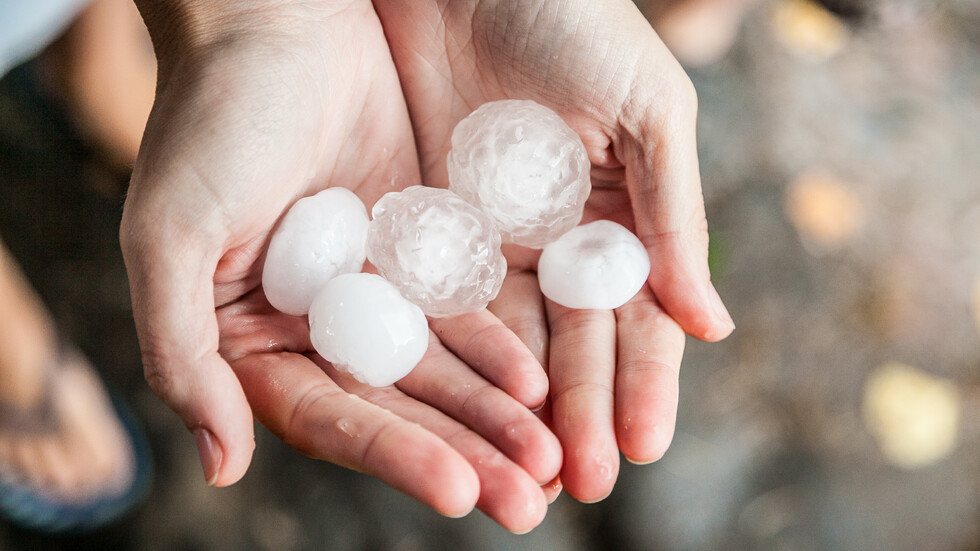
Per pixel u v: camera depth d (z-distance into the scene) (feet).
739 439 1.42
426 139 1.15
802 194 1.65
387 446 0.86
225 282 0.99
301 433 0.91
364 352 0.93
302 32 1.00
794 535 1.37
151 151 0.93
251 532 1.32
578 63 1.05
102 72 1.39
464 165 1.04
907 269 1.62
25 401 1.29
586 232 1.05
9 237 1.45
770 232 1.59
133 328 1.44
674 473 1.37
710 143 1.67
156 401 1.40
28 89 1.45
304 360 0.95
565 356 0.99
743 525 1.37
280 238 0.98
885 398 1.48
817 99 1.81
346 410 0.89
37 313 1.32
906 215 1.69
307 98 0.98
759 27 1.86
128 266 0.92
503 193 1.02
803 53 1.87
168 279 0.90
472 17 1.07
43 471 1.31
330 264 0.99
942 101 1.88
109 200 1.52
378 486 1.32
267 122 0.94
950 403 1.50
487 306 1.05
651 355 0.98
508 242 1.07
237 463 0.90
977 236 1.68
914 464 1.44
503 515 0.86
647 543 1.34
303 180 1.02
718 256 1.54
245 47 0.97
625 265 1.01
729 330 1.03
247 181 0.93
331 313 0.95
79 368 1.35
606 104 1.05
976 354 1.55
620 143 1.08
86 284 1.46
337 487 1.32
